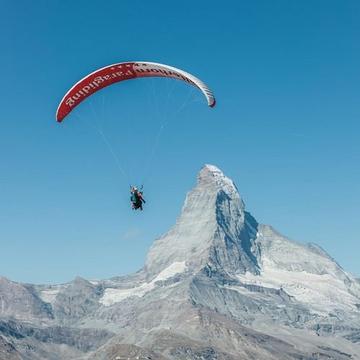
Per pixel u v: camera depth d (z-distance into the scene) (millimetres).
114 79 108312
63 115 110250
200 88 96250
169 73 103062
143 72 106312
